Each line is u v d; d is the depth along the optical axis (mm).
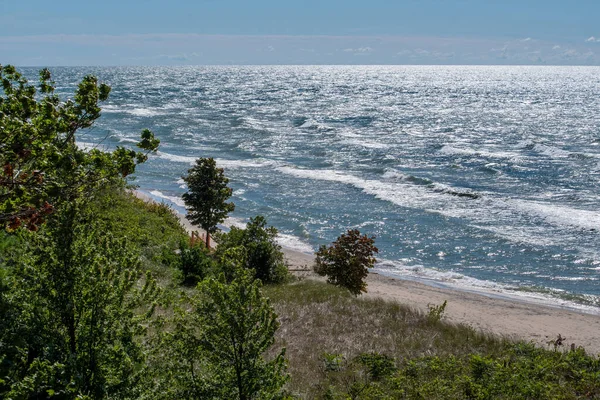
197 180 27203
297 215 37562
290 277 22953
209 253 24516
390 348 13602
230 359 7133
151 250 20719
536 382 11141
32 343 6227
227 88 192625
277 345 13289
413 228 34938
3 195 6465
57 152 6445
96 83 7539
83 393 6105
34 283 6328
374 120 95062
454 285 26719
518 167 52812
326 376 11492
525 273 28266
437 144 67000
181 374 7156
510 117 102188
